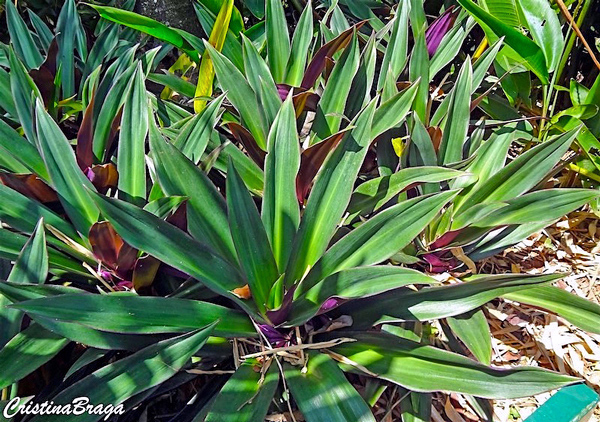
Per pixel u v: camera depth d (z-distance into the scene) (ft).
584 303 2.13
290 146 1.94
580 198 2.20
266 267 1.87
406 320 1.88
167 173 1.89
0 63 3.00
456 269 2.42
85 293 1.68
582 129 2.86
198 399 1.94
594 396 1.98
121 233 1.67
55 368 2.10
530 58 2.88
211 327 1.60
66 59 3.08
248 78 2.59
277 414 1.99
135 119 2.17
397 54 2.87
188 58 3.42
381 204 2.20
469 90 2.48
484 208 2.22
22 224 2.06
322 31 3.13
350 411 1.61
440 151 2.50
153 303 1.70
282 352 1.86
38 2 3.92
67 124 3.10
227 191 1.76
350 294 1.73
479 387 1.66
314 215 1.97
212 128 2.27
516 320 2.66
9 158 2.32
